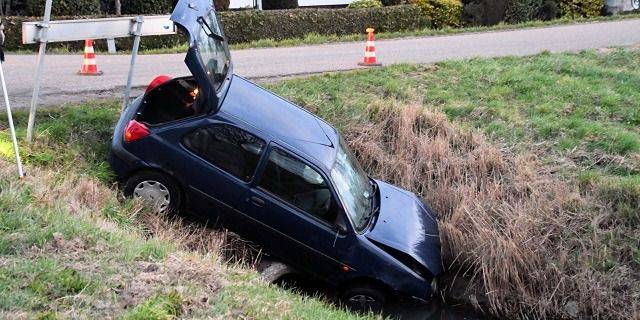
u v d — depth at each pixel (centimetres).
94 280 488
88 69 1260
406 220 801
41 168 755
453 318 829
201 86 726
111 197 721
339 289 750
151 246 585
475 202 898
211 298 505
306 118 812
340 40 1919
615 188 894
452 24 2481
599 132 1040
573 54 1535
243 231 741
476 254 848
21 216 567
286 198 732
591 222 863
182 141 734
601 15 2686
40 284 464
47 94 1043
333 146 788
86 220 609
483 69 1315
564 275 832
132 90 1120
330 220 730
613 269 832
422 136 1016
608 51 1574
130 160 739
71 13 2034
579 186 924
